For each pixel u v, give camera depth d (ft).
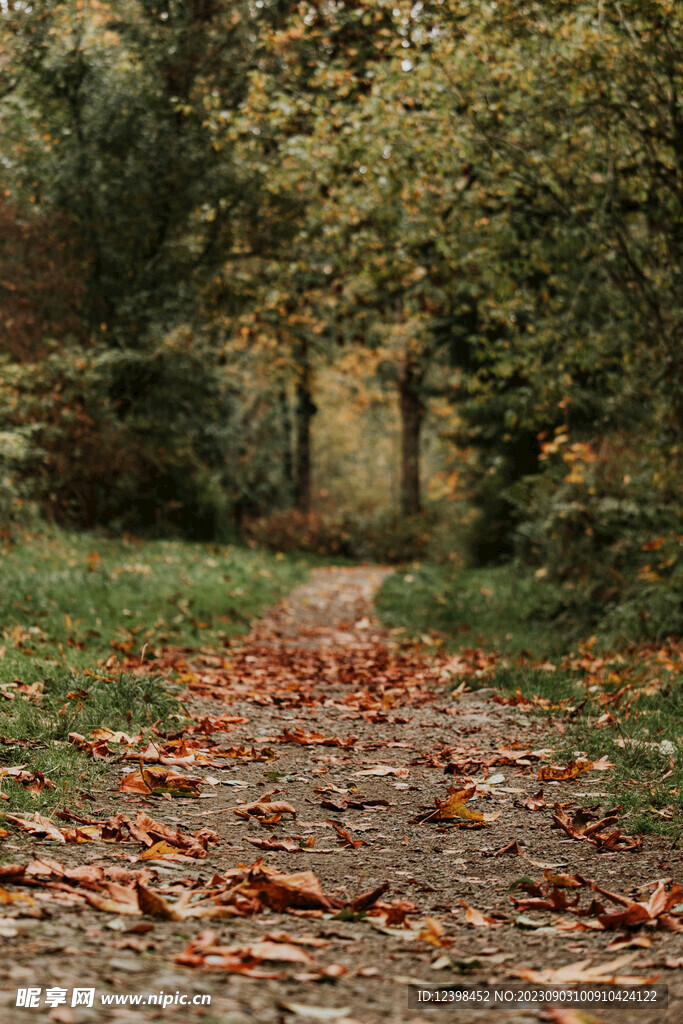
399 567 72.59
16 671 20.80
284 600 47.47
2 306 51.70
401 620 40.93
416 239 35.76
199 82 52.44
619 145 31.96
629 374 34.73
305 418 102.73
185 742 18.17
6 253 52.39
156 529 65.10
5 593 31.24
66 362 51.37
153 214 56.39
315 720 22.13
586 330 34.86
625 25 27.78
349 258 36.81
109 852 12.14
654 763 17.28
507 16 29.66
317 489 135.54
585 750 18.67
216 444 82.12
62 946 8.13
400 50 30.53
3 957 7.66
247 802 15.42
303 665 29.99
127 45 52.49
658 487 33.01
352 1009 7.55
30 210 53.11
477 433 58.44
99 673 21.97
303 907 10.62
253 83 33.81
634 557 35.37
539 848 13.57
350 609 46.83
